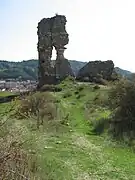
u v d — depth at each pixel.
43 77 71.12
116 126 25.58
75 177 14.60
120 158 18.61
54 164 15.51
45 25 74.00
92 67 67.38
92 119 30.91
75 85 58.56
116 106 29.19
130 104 26.86
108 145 21.64
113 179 14.94
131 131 23.73
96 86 51.03
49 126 26.81
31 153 11.52
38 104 29.14
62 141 21.94
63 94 50.69
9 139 7.21
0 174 6.38
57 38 73.06
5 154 6.58
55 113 31.94
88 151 19.86
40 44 72.94
